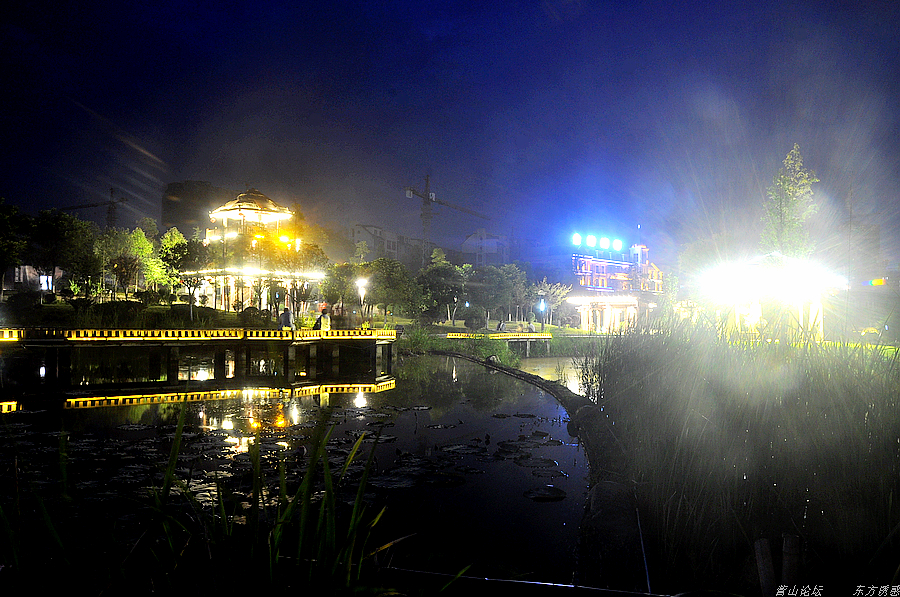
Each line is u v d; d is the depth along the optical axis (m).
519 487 7.34
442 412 14.04
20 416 13.01
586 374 15.38
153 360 19.48
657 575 4.06
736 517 4.39
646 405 8.18
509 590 3.69
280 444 9.80
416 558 4.90
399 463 8.43
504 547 5.22
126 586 2.38
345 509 6.18
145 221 76.31
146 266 54.47
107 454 8.96
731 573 3.97
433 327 62.53
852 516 4.12
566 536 5.57
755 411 5.75
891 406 4.53
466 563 4.80
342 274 51.66
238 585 2.24
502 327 62.78
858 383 5.03
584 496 6.96
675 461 5.55
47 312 28.48
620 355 11.42
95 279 40.41
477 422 12.55
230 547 2.31
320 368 26.25
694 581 3.95
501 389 19.27
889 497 4.00
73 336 17.78
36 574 2.20
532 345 49.53
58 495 6.52
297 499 2.33
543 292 76.81
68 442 9.91
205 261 42.06
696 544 4.45
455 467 8.34
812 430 4.99
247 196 49.03
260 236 44.12
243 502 6.08
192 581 2.38
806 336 6.17
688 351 8.31
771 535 4.35
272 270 43.44
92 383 18.75
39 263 41.56
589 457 8.79
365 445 9.86
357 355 26.22
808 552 3.91
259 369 24.75
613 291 82.12
